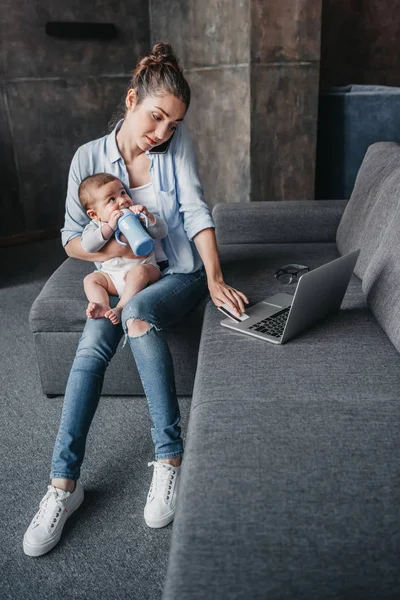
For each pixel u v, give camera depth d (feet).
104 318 5.50
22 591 4.37
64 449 5.00
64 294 6.59
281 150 12.62
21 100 13.39
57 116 13.96
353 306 6.07
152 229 5.80
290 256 7.80
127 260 6.02
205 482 3.50
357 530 3.09
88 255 6.05
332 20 15.31
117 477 5.65
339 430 3.95
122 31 14.37
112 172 6.06
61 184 14.49
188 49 13.82
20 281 11.35
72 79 13.92
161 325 5.55
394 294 5.22
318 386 4.52
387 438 3.85
